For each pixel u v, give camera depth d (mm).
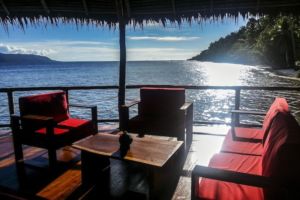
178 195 2143
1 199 2109
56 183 2299
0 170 2576
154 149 2088
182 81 33531
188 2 3385
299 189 1208
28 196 2096
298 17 3365
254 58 64125
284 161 1253
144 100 3613
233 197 1473
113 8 3666
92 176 2277
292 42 34719
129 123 3150
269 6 3221
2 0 3328
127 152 2023
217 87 3770
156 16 3689
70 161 2779
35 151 3092
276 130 1621
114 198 2076
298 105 12570
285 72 33531
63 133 2596
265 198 1301
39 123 2582
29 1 3398
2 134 3879
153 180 1958
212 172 1396
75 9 3613
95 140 2328
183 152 2840
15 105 14430
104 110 13445
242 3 3262
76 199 2045
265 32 41469
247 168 1839
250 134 2564
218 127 4086
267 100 15711
